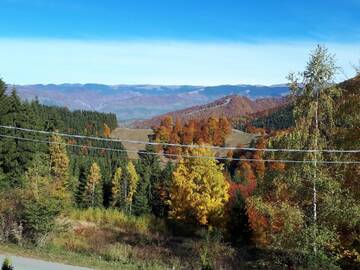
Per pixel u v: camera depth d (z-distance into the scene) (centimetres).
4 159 5722
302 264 2188
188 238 4047
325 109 2500
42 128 6969
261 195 2598
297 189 2495
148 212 8006
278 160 2530
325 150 2400
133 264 2034
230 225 4472
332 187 2367
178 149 13338
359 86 2559
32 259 1827
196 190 4866
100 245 2514
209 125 16575
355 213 2264
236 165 12306
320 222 2397
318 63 2481
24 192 2461
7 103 6000
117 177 8494
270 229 2481
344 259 2447
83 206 8212
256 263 2402
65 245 2377
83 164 8875
